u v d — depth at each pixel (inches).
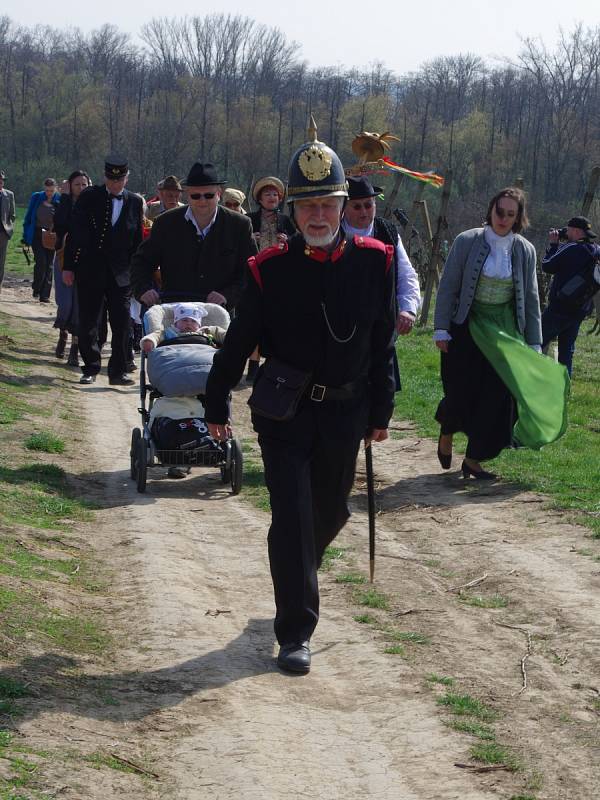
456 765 161.9
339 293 195.2
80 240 530.6
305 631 200.5
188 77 4055.1
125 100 4370.1
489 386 354.9
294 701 185.0
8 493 315.3
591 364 686.5
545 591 248.7
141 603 231.6
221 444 339.9
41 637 201.9
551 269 542.0
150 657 201.8
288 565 198.5
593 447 416.8
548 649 213.8
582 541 289.0
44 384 519.5
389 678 196.2
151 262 387.9
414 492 350.6
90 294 536.4
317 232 191.9
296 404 197.8
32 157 4042.8
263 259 196.7
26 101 4185.5
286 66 4471.0
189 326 361.4
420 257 1056.8
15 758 147.6
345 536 298.7
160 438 339.6
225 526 303.6
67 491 333.1
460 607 239.5
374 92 4234.7
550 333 547.2
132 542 280.5
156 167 3858.3
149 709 176.4
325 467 204.2
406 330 302.2
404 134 3951.8
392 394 206.7
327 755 164.1
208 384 205.0
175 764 157.6
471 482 361.7
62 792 140.6
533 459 389.7
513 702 187.8
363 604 240.1
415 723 176.9
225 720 174.6
